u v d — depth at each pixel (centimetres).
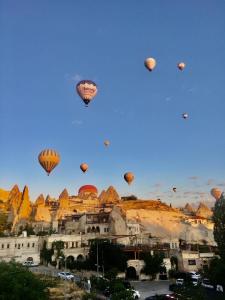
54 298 5259
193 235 14438
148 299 5169
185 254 8612
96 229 11106
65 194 19562
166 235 14600
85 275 7438
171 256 8744
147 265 7912
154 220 15575
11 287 3600
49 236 9275
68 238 9594
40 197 19100
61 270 8006
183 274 7869
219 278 5419
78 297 5466
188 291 3612
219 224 5825
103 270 7612
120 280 6053
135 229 11594
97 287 6097
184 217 16550
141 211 16075
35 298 3700
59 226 12062
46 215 15338
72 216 12188
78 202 17962
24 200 17062
